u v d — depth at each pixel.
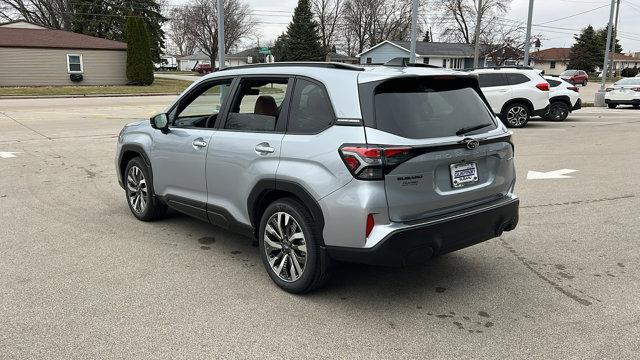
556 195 7.41
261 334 3.46
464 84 4.23
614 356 3.21
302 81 4.05
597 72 82.12
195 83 5.12
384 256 3.49
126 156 6.09
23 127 15.34
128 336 3.41
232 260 4.80
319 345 3.33
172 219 6.11
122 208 6.59
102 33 55.94
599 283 4.35
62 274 4.42
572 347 3.32
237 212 4.48
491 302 3.98
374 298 4.04
